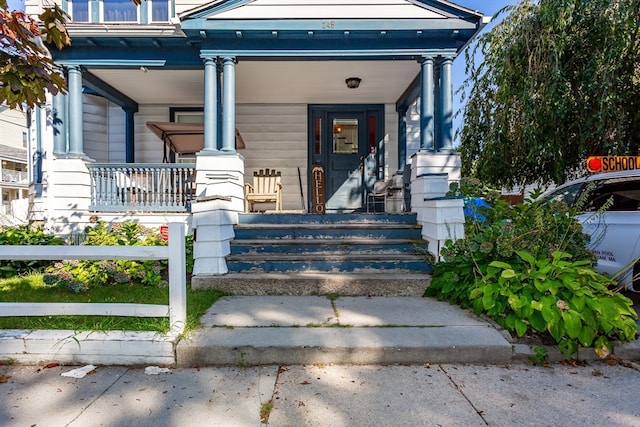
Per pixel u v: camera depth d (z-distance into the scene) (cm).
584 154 619
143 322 337
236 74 686
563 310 304
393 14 568
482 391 250
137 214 634
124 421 216
